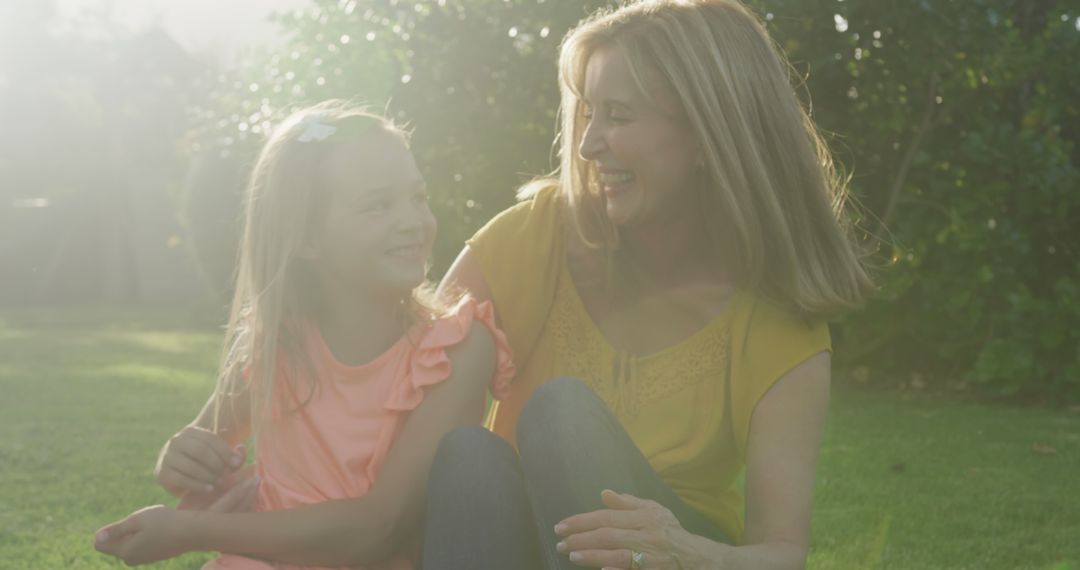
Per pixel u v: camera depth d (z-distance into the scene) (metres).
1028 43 8.02
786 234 2.18
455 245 8.91
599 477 2.05
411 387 2.30
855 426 6.16
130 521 2.16
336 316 2.38
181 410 6.88
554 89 8.58
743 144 2.17
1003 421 6.35
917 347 8.09
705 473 2.33
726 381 2.29
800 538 2.13
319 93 9.28
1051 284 7.90
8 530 4.02
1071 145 7.94
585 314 2.43
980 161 7.54
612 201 2.27
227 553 2.23
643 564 1.92
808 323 2.25
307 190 2.34
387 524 2.22
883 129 7.73
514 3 8.59
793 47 7.65
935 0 7.52
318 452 2.32
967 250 7.55
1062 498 4.42
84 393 7.61
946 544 3.79
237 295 2.47
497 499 2.06
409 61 8.92
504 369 2.39
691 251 2.32
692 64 2.17
